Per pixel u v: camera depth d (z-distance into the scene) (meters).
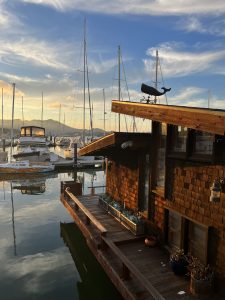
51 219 17.80
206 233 7.77
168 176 9.50
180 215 8.85
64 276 11.29
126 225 11.77
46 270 11.72
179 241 9.16
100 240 10.55
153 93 10.12
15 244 14.15
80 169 39.69
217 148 7.28
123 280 8.12
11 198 22.89
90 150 13.21
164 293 7.43
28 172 34.34
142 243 10.48
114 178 14.41
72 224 16.92
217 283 7.45
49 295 9.99
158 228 10.20
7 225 16.72
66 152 46.00
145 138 10.58
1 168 33.47
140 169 11.58
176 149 9.18
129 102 9.69
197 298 7.23
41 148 45.66
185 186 8.68
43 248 13.74
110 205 13.53
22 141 48.34
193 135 8.33
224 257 7.25
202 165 7.95
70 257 12.86
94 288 10.59
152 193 10.57
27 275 11.30
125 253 9.68
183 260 8.25
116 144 10.94
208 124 6.29
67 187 17.42
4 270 11.67
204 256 7.98
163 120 7.95
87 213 12.20
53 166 36.00
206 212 7.82
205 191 7.85
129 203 12.62
